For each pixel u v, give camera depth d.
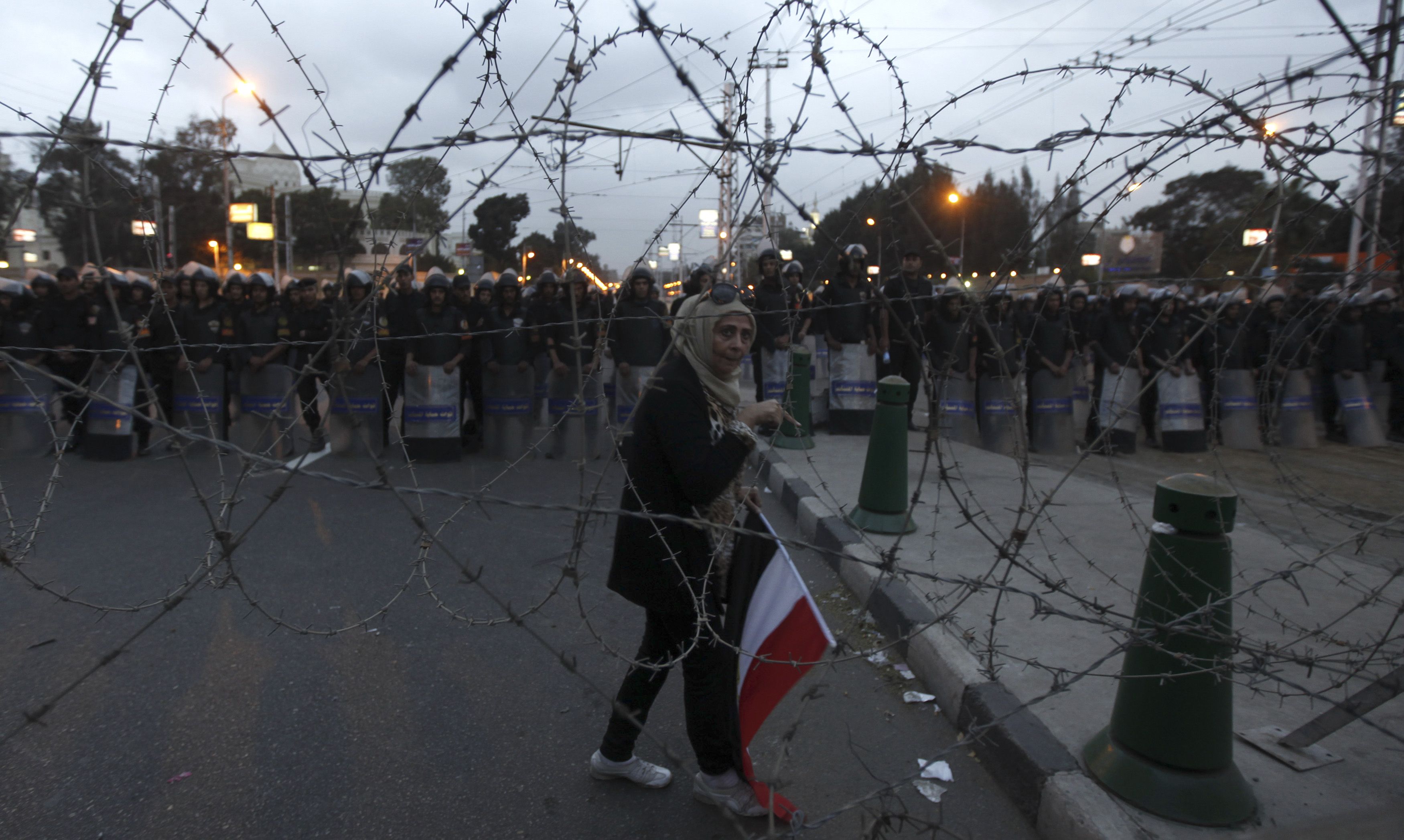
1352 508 4.25
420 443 7.73
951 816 2.51
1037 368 8.13
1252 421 8.77
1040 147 1.95
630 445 2.36
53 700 2.11
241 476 2.04
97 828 2.39
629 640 3.77
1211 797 2.24
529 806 2.54
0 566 2.33
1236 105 1.82
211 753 2.78
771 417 2.36
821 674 3.35
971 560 4.47
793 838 2.34
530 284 9.24
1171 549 2.25
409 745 2.86
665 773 2.65
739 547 2.38
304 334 7.61
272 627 3.80
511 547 5.12
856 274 8.48
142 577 4.41
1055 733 2.68
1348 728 2.77
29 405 7.64
